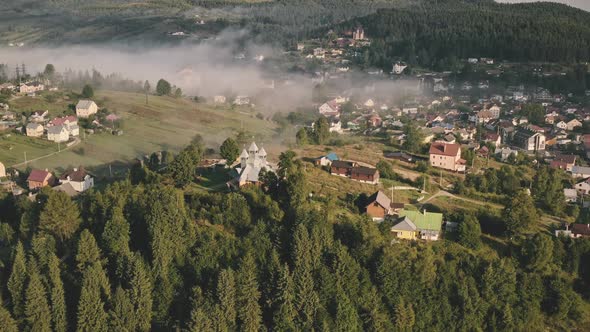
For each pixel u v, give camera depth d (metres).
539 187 186.88
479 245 142.75
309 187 158.75
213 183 168.00
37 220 138.75
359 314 117.44
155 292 112.81
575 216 177.50
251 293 112.94
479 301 126.12
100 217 137.38
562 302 131.12
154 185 156.50
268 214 137.12
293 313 112.56
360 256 126.25
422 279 124.81
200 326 102.88
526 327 129.00
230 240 125.31
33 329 102.75
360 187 174.25
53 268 111.25
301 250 119.69
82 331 104.00
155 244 117.25
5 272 118.44
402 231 141.88
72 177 183.38
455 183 190.12
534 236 141.50
